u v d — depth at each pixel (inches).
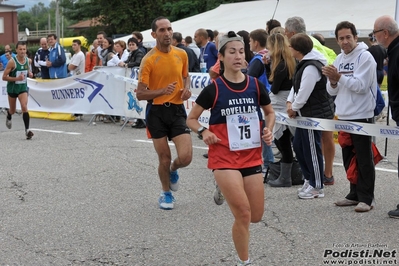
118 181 290.7
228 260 182.5
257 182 164.6
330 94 235.6
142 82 229.5
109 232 212.2
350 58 226.1
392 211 221.9
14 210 242.5
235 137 163.5
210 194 263.1
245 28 767.7
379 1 749.9
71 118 515.8
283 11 818.8
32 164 334.0
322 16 733.3
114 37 1210.0
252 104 166.2
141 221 224.7
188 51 446.9
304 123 245.6
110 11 1466.5
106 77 468.4
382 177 289.6
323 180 255.3
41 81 526.3
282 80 267.4
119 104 463.2
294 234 205.2
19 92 423.2
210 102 164.6
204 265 179.2
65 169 319.3
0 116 582.9
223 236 205.0
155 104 233.6
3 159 350.0
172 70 233.3
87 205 248.4
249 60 297.1
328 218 223.0
